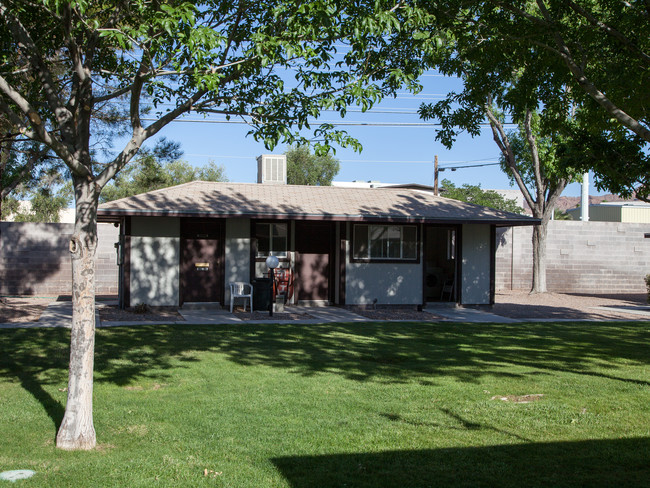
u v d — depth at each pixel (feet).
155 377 26.05
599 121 32.99
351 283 55.26
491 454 17.12
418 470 15.90
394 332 40.88
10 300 58.29
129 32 18.20
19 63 27.61
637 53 28.48
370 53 22.27
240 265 53.47
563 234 79.15
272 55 19.84
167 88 22.74
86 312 17.67
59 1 16.56
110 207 47.96
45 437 18.20
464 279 57.88
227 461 16.40
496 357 31.86
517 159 78.13
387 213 54.19
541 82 34.24
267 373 27.17
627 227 80.94
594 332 42.24
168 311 51.16
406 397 23.09
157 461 16.33
